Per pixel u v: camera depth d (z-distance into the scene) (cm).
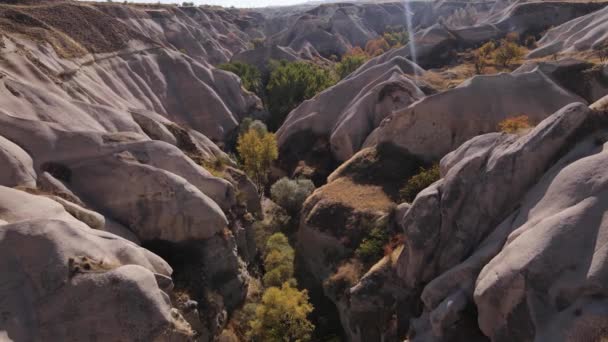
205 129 6072
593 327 1352
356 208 3281
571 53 5247
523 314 1563
